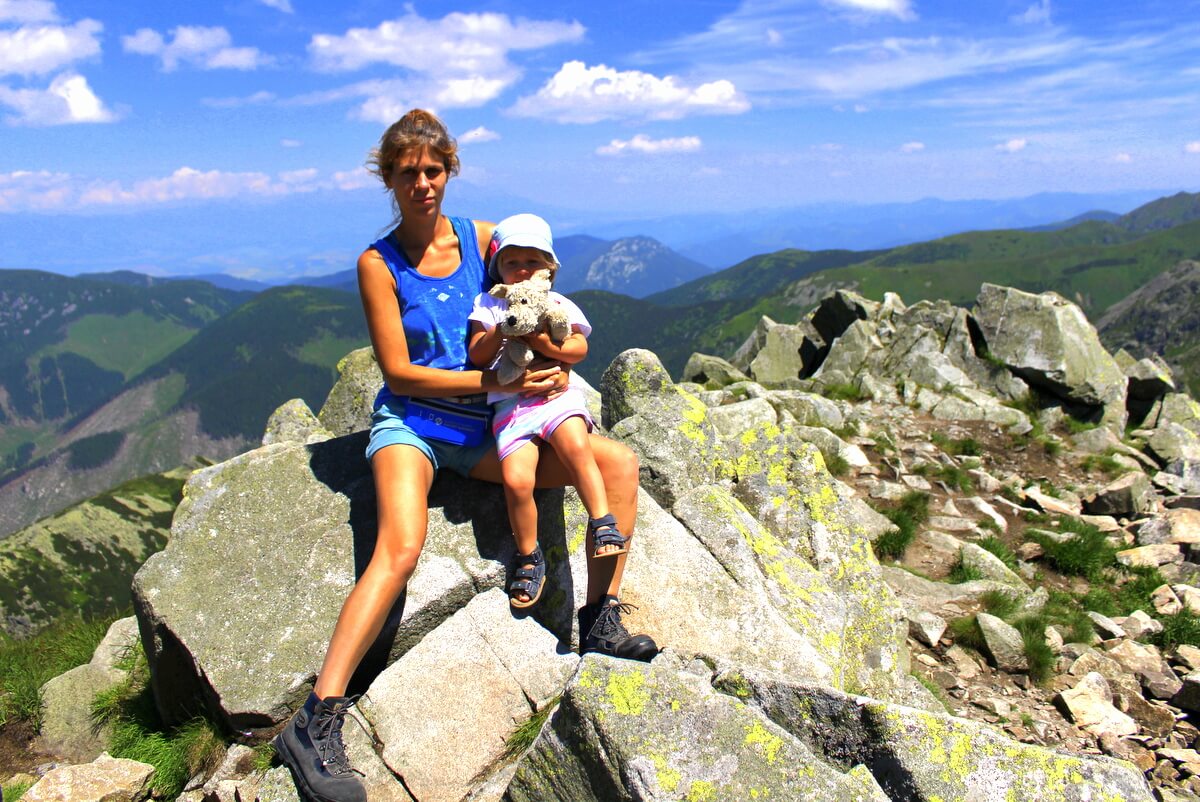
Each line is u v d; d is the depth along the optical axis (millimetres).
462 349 2326
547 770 1873
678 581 2543
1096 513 5844
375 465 2283
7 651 4062
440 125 2250
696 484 3018
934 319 8602
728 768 1748
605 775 1789
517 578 2322
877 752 1865
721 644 2438
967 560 4383
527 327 2164
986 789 1769
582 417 2303
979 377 8141
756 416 4219
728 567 2656
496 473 2428
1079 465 6664
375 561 2135
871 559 3137
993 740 1825
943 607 3896
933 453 6465
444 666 2248
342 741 2074
